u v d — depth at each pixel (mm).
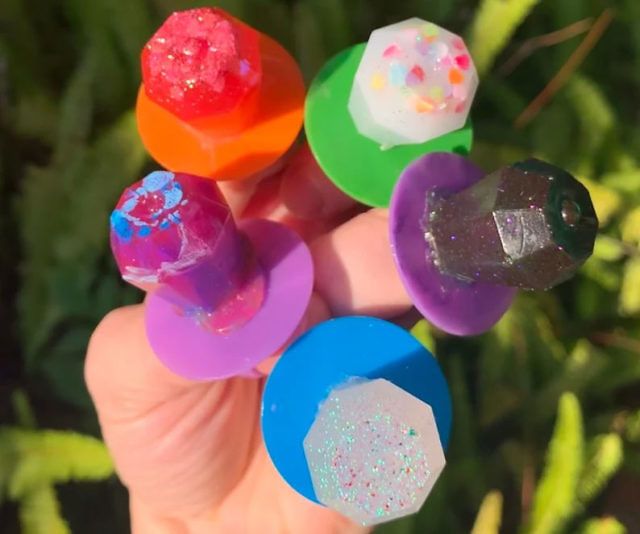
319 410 124
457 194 133
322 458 121
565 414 202
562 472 203
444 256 132
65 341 221
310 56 210
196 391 154
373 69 138
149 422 155
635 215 216
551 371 226
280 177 180
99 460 203
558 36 234
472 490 224
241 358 135
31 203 214
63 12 228
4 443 201
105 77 211
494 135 228
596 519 225
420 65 136
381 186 147
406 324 167
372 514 122
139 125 152
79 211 206
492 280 129
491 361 223
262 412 134
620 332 234
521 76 247
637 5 232
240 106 140
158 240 116
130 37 205
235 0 205
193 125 143
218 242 121
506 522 228
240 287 135
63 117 208
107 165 203
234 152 149
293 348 135
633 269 217
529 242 115
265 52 153
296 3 226
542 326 226
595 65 244
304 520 156
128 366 149
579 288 233
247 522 162
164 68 134
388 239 142
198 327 138
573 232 115
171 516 168
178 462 158
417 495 121
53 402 231
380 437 120
